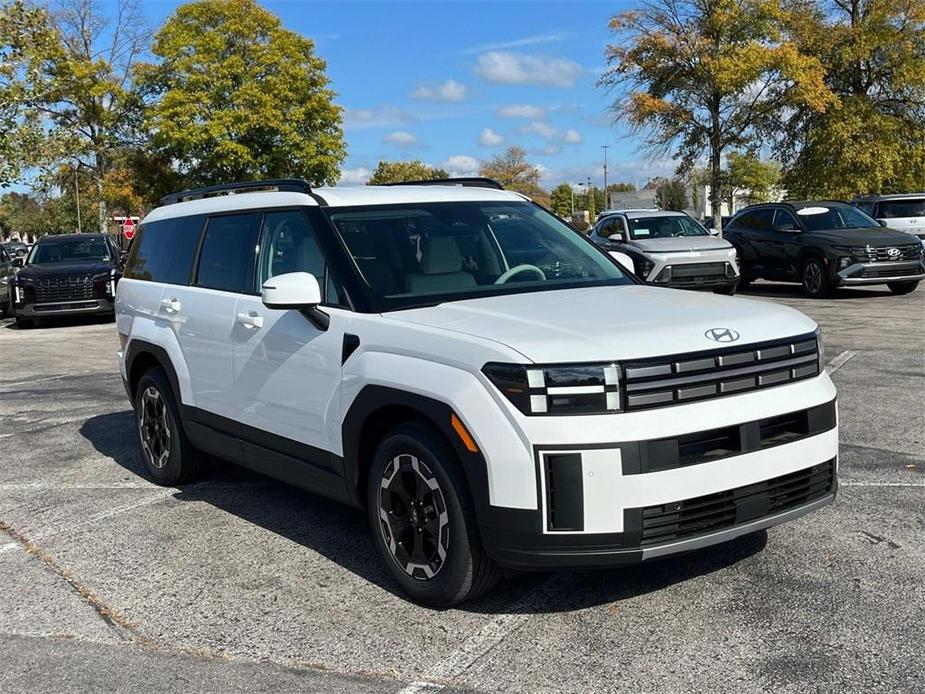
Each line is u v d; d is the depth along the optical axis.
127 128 35.50
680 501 3.34
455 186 5.32
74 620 3.91
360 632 3.67
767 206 17.52
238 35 34.91
